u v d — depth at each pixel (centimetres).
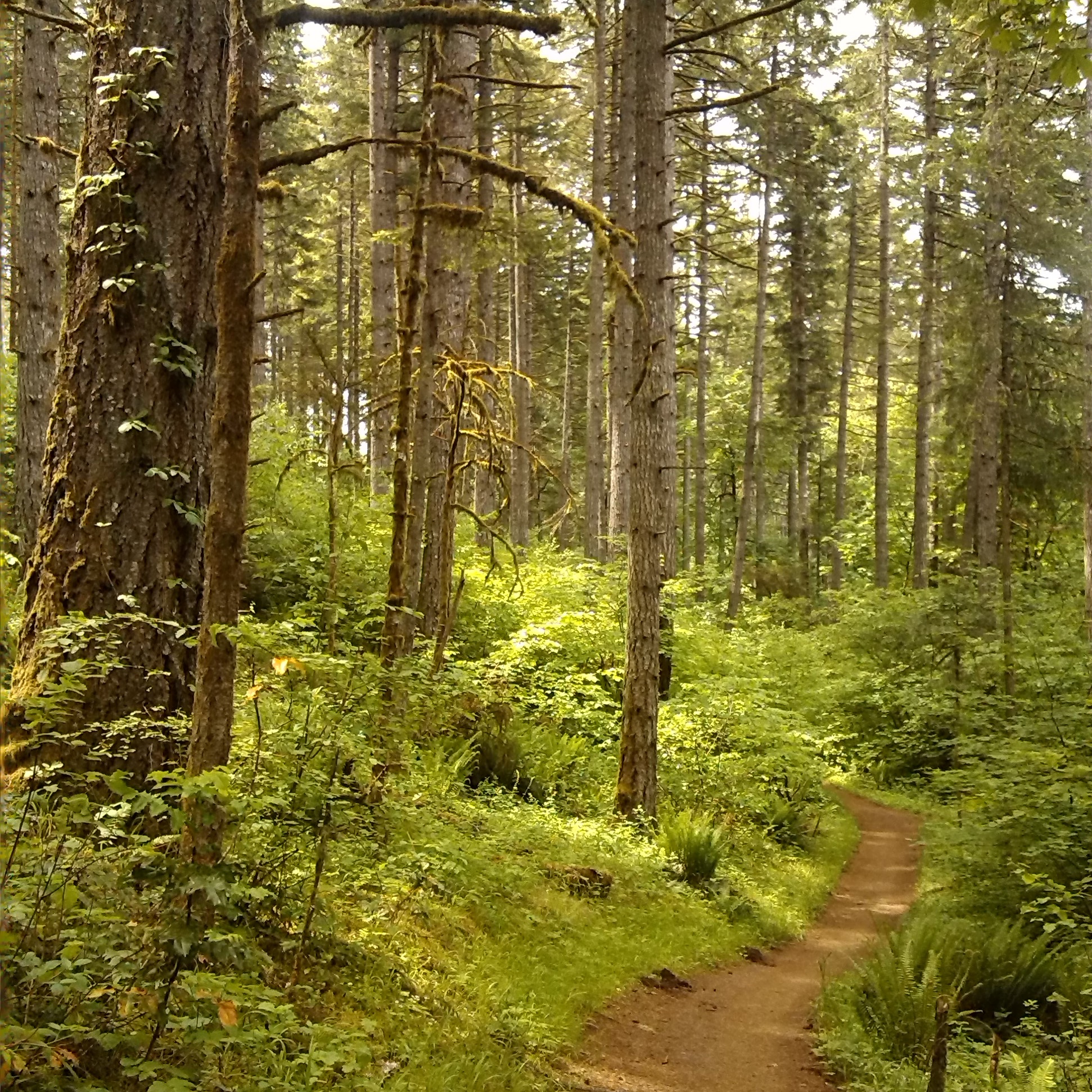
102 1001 317
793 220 2867
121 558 499
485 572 1441
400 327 788
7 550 856
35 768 388
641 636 1061
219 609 401
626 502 1761
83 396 507
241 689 627
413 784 753
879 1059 599
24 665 490
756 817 1292
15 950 304
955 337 1983
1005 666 1409
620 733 1294
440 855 664
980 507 1886
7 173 1088
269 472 1195
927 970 659
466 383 902
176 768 471
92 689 480
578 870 828
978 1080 557
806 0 2161
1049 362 1859
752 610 2681
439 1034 479
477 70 1563
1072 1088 546
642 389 1050
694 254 3014
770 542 3797
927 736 1877
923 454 2570
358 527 1261
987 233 1836
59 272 1092
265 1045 358
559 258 3033
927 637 1833
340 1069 398
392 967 517
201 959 338
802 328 3017
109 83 512
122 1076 307
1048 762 920
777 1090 564
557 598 1484
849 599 2434
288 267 2872
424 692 557
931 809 1633
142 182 512
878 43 2623
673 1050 607
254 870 469
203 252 530
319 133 2728
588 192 2764
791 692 1716
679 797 1221
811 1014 698
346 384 870
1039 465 1883
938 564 2531
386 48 1673
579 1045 572
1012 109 1714
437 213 815
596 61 1847
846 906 1127
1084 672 1234
